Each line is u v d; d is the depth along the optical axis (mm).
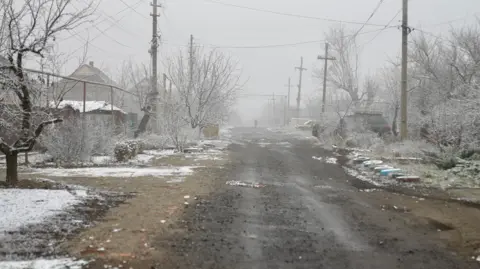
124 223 7059
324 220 8086
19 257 5180
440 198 10531
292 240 6660
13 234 6016
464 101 15242
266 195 10469
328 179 13633
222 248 6109
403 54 20234
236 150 23953
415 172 14141
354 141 25094
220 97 28547
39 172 13062
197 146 24000
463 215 8672
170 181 11852
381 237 7012
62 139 15344
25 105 9070
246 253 5938
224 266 5383
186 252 5848
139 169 14234
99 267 5039
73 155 15484
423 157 16484
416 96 27188
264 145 28391
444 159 14656
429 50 27328
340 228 7523
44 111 9672
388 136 24703
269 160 19000
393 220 8227
